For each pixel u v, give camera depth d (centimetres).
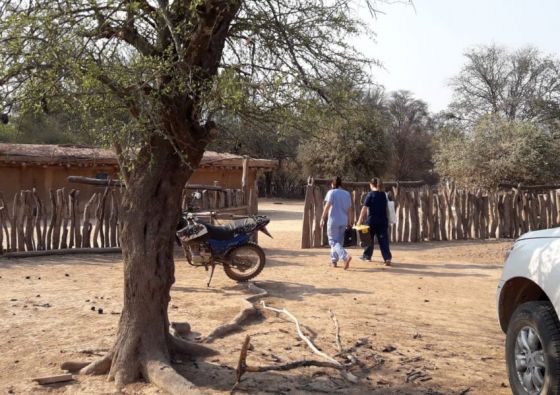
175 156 482
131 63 432
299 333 616
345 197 1112
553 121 4438
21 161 2212
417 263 1241
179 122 454
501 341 641
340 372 502
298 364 490
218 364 525
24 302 756
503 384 504
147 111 425
